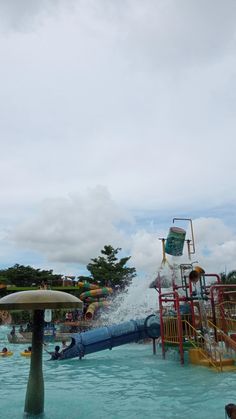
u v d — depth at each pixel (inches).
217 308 601.9
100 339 635.5
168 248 737.0
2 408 328.5
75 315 1498.5
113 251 2429.9
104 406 337.1
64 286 2177.7
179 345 542.0
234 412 234.1
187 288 613.9
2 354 764.0
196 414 307.0
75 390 406.0
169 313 607.8
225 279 1628.9
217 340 538.0
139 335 652.1
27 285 2635.3
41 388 309.9
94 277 2353.6
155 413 313.1
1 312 1830.7
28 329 1199.6
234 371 473.4
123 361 606.2
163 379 450.9
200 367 505.4
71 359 634.8
